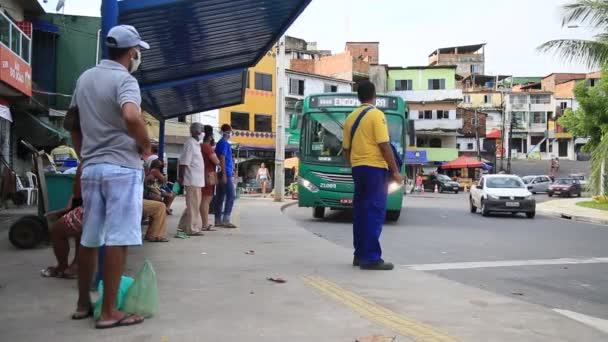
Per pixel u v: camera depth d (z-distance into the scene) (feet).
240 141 148.25
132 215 12.41
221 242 28.40
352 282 18.34
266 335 11.88
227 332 12.07
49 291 15.99
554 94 265.34
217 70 34.42
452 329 12.77
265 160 148.15
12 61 49.75
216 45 29.73
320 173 47.24
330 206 47.16
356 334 12.07
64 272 18.11
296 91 163.84
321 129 47.93
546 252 31.24
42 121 69.72
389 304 15.20
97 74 12.51
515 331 12.76
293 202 75.05
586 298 18.85
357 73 190.90
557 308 17.10
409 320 13.47
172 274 19.10
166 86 34.45
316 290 16.78
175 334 11.85
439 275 22.53
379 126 20.63
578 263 26.89
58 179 25.11
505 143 264.93
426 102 208.33
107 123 12.34
